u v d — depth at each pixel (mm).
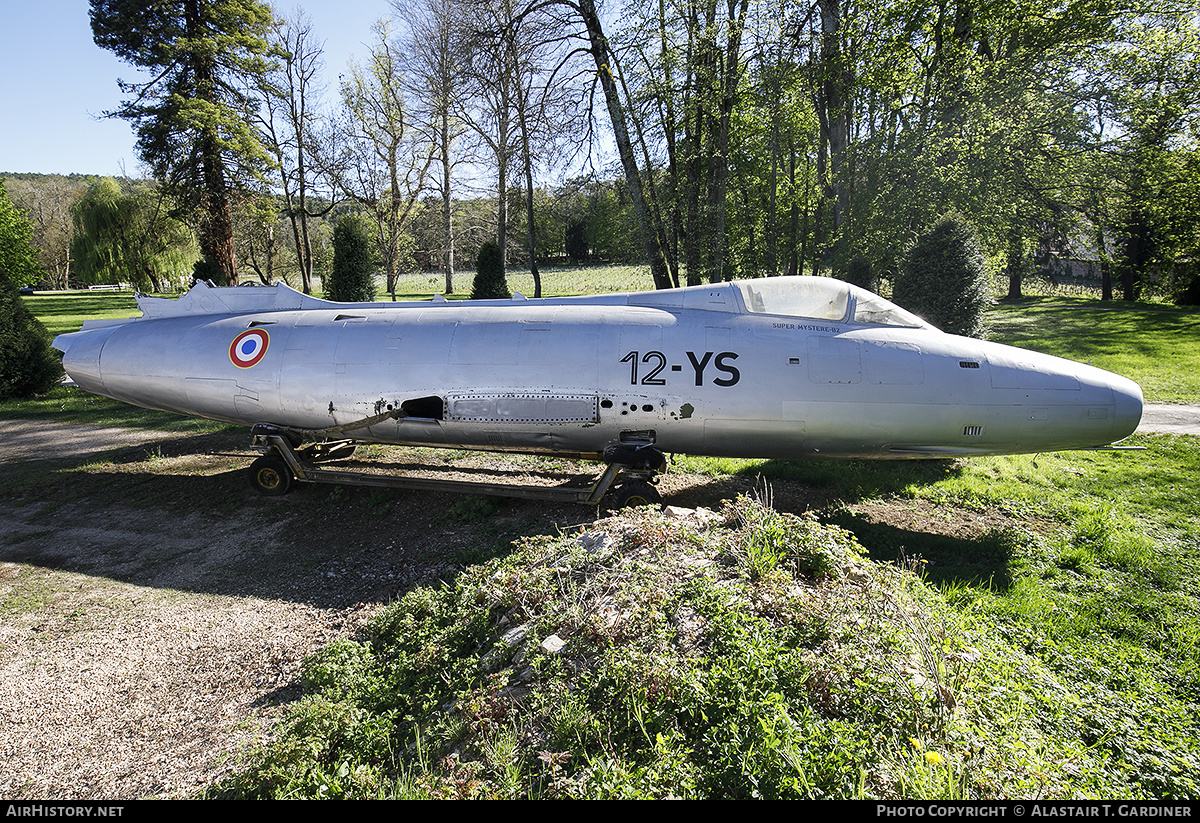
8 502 8273
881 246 16859
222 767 3605
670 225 18234
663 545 4770
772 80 16281
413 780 3088
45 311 37250
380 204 36562
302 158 31938
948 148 16125
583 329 7359
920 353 6871
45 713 4207
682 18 14242
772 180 21250
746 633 3561
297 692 4305
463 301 8609
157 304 9562
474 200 38750
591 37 14500
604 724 3170
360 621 5191
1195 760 3148
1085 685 3805
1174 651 4336
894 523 6973
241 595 5766
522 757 3092
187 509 7934
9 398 14961
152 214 38844
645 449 6883
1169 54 17500
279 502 8086
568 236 63531
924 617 3873
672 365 7023
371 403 7688
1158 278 32531
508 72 16125
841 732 2932
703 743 3016
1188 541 6258
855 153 18422
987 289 11523
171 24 21938
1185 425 11031
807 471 8766
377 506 7836
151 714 4180
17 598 5746
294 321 8461
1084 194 18984
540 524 7027
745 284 7605
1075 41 17156
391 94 33625
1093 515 6766
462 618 4516
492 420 7316
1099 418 6645
